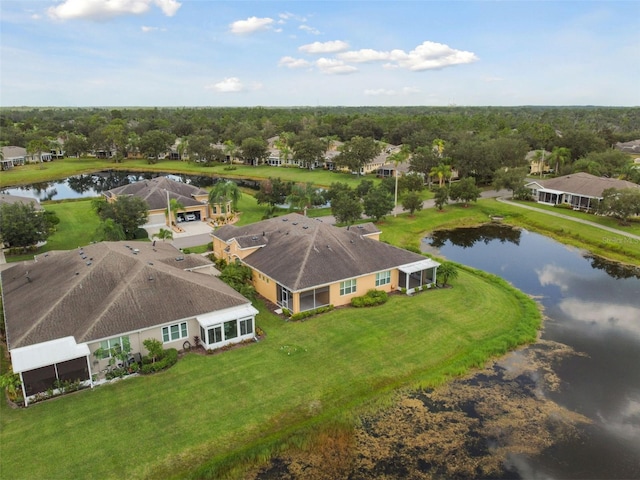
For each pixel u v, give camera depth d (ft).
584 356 113.09
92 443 78.54
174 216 235.61
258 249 153.99
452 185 281.74
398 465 77.61
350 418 87.86
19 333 98.17
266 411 88.07
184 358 105.70
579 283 164.25
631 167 323.16
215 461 75.61
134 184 262.67
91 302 107.86
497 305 138.82
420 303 137.59
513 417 90.22
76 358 92.73
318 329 120.37
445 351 111.75
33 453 76.02
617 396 97.45
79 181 399.03
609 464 78.59
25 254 181.57
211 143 515.09
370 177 386.32
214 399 90.99
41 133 565.94
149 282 112.57
